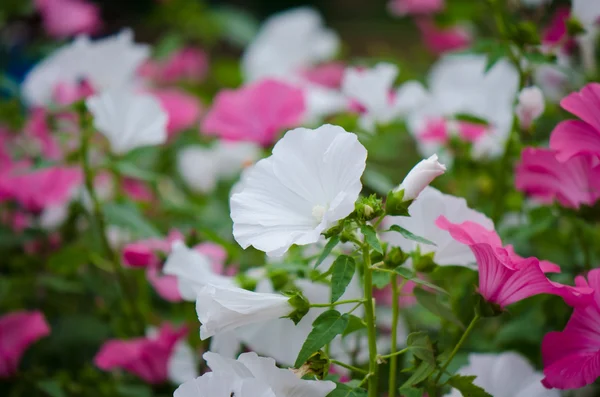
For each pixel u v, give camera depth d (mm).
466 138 1391
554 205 1238
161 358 1318
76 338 1421
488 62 1259
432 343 1124
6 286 1402
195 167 1565
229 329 1113
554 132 1149
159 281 1311
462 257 1168
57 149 1507
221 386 1086
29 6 1696
